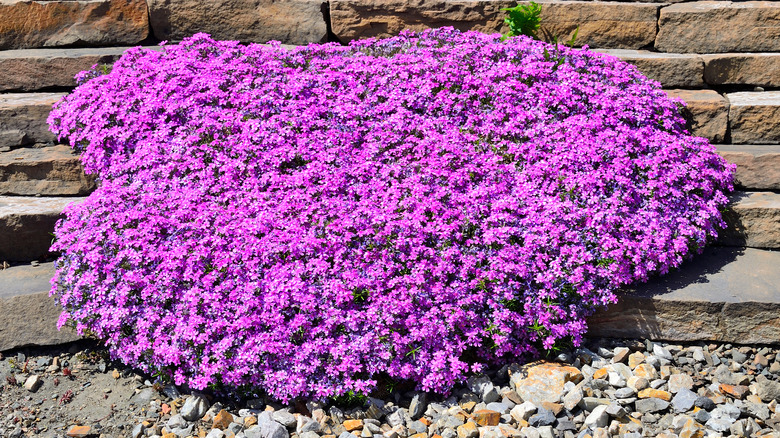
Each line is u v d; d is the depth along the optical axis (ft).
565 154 8.55
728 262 8.64
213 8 9.81
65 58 9.47
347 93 8.99
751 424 7.82
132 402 8.04
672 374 8.14
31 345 8.36
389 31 9.86
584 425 7.84
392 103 8.87
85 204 8.49
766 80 9.47
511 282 8.16
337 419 7.88
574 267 8.24
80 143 9.03
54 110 9.12
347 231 8.19
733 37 9.64
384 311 7.98
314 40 9.88
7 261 8.73
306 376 7.91
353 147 8.69
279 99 8.85
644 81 9.20
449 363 8.00
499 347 8.09
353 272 8.07
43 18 9.70
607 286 8.25
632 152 8.69
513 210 8.36
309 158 8.55
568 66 9.14
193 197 8.38
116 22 9.77
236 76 9.08
